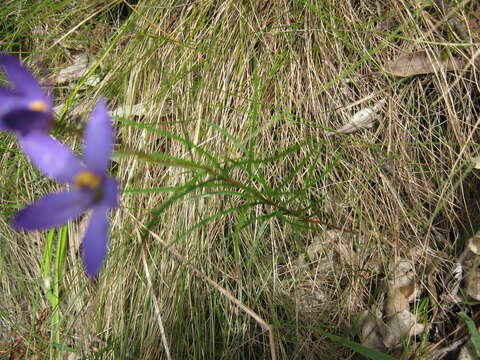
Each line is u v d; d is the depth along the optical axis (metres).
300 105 0.23
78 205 0.11
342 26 0.24
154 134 0.24
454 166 0.20
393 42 0.23
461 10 0.22
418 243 0.21
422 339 0.19
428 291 0.20
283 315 0.22
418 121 0.22
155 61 0.25
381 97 0.23
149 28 0.26
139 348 0.22
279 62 0.24
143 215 0.23
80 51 0.29
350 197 0.22
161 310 0.22
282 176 0.23
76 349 0.23
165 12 0.26
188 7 0.26
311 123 0.22
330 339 0.20
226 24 0.25
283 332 0.21
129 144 0.24
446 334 0.20
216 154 0.23
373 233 0.21
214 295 0.22
